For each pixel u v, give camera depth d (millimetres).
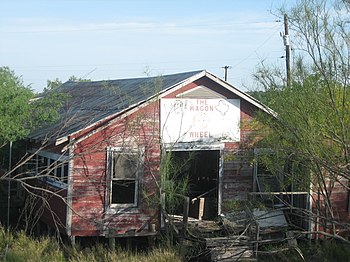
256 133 19031
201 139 18641
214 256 16234
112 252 16312
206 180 20938
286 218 19156
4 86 17812
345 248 17891
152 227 17781
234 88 18844
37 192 20094
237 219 18125
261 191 19172
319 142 14953
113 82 24797
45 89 24266
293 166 16938
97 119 17594
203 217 19141
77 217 17234
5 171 20688
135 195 17844
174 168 18453
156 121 18141
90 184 17391
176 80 19016
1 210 20812
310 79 15414
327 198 16453
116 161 17703
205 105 18719
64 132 17594
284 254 17688
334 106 14602
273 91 16766
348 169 15016
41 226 20344
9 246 16844
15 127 17578
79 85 27875
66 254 16688
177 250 16172
